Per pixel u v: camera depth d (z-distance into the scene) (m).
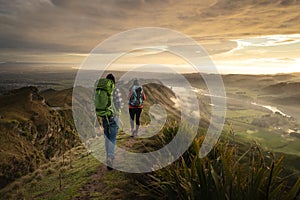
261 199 2.84
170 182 3.54
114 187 4.53
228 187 2.94
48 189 5.34
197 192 3.10
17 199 5.29
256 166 3.07
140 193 3.83
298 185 2.76
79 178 5.44
